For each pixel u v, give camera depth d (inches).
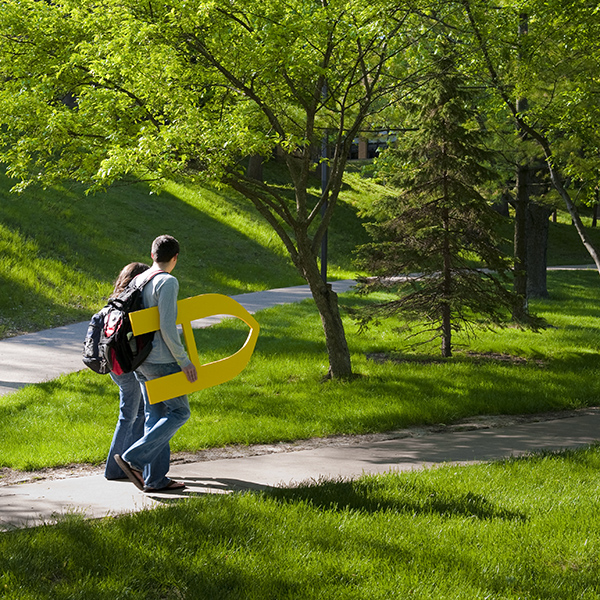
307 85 384.5
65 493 192.2
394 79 429.1
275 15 318.7
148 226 965.2
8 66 350.6
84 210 889.5
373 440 275.4
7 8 343.9
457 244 447.8
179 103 334.0
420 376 391.9
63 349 453.4
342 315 660.1
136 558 142.2
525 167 590.2
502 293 447.2
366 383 368.2
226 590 131.3
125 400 205.5
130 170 312.3
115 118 346.9
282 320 610.9
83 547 145.8
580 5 418.6
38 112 329.1
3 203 754.8
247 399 334.3
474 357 477.1
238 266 974.4
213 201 1180.5
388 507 181.3
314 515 171.6
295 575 137.6
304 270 386.9
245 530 159.9
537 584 138.6
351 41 347.9
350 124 476.4
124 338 182.2
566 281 1125.7
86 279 698.2
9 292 571.5
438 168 433.1
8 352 434.3
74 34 351.6
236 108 334.3
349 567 141.5
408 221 451.5
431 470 218.4
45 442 252.2
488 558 149.8
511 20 442.9
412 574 140.0
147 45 325.1
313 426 286.0
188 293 768.9
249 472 221.0
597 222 2185.0
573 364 454.3
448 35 455.5
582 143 456.1
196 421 289.3
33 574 134.0
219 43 337.4
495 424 306.5
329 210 390.9
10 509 176.4
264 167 1486.2
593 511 182.9
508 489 201.5
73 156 353.1
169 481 198.2
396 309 458.9
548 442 270.5
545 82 452.4
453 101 426.3
